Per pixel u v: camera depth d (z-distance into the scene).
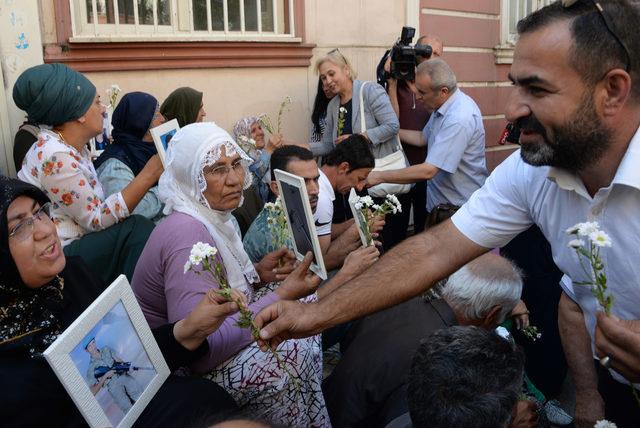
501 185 1.85
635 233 1.54
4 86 3.58
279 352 2.11
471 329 1.67
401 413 1.99
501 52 6.97
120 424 1.48
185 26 4.40
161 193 2.24
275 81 4.89
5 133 3.61
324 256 2.98
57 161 2.58
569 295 2.31
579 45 1.38
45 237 1.62
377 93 4.57
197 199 2.18
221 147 2.16
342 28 5.27
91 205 2.64
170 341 1.82
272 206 2.58
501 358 1.57
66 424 1.60
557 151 1.49
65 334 1.37
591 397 2.26
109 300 1.49
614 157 1.50
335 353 3.67
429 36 5.54
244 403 2.07
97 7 3.98
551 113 1.44
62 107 2.68
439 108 4.26
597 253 1.49
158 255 2.09
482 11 6.70
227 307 1.78
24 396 1.52
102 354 1.46
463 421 1.48
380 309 1.85
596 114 1.43
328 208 3.13
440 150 4.20
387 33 5.64
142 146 3.32
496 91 7.11
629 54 1.38
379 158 4.61
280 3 4.90
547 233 1.80
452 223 1.91
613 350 1.40
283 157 3.01
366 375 2.18
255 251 2.89
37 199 1.65
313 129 4.93
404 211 4.86
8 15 3.54
